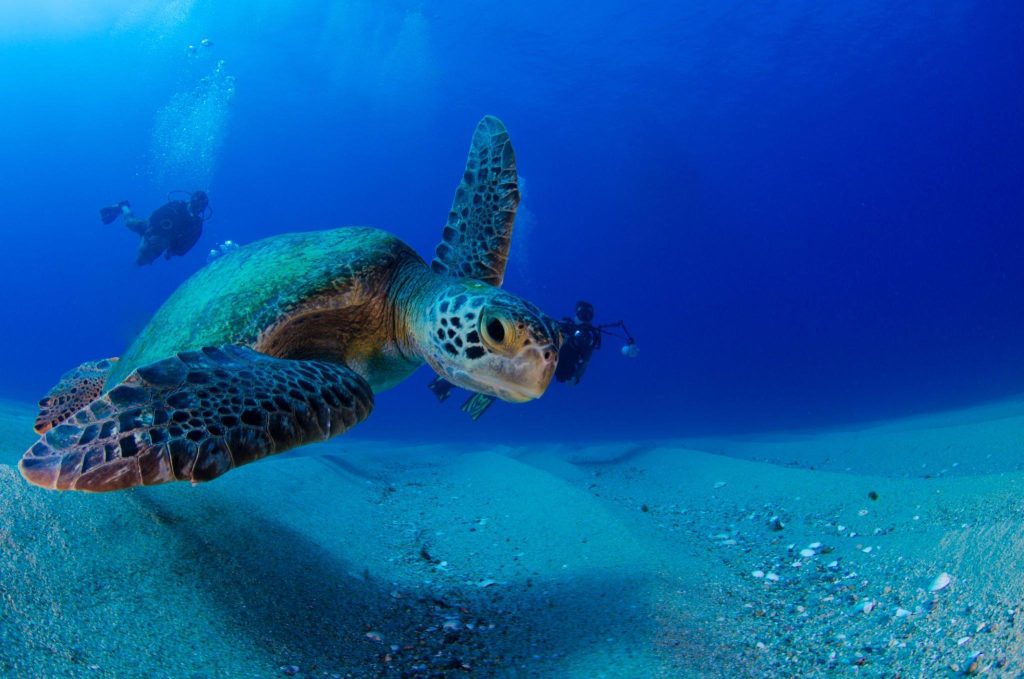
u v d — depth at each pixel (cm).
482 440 1853
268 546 292
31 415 683
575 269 9844
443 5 3441
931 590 249
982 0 3666
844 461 662
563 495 457
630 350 888
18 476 259
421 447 1084
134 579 224
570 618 263
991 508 317
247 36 4122
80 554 225
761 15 3447
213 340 301
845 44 4006
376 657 228
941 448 600
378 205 8662
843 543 352
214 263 392
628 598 275
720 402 3186
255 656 205
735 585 301
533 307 315
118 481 187
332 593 270
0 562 199
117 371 353
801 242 9569
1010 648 188
